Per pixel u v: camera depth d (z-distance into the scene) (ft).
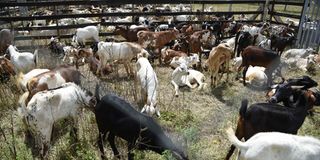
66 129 16.74
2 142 15.57
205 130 17.58
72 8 57.41
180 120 18.08
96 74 24.77
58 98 14.11
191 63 26.25
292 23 41.81
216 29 38.24
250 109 13.32
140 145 13.55
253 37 31.35
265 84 23.49
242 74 25.91
